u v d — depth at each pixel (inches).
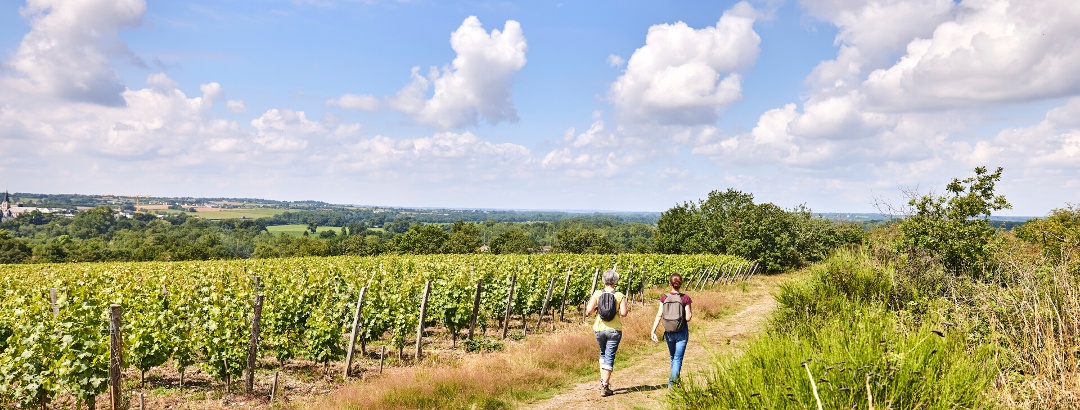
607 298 326.3
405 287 578.2
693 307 666.2
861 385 170.4
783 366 195.2
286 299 495.8
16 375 294.0
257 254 3789.4
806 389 175.5
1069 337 193.8
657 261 1235.2
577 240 3855.8
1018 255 357.4
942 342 198.7
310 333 410.9
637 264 1072.8
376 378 373.7
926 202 468.4
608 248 3870.6
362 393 309.9
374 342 549.6
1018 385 187.2
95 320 375.6
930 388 170.2
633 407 301.4
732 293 958.4
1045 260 274.2
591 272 892.6
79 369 296.0
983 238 432.1
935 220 458.0
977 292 279.4
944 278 369.1
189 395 348.5
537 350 418.0
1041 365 186.4
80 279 748.6
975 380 177.9
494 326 671.1
